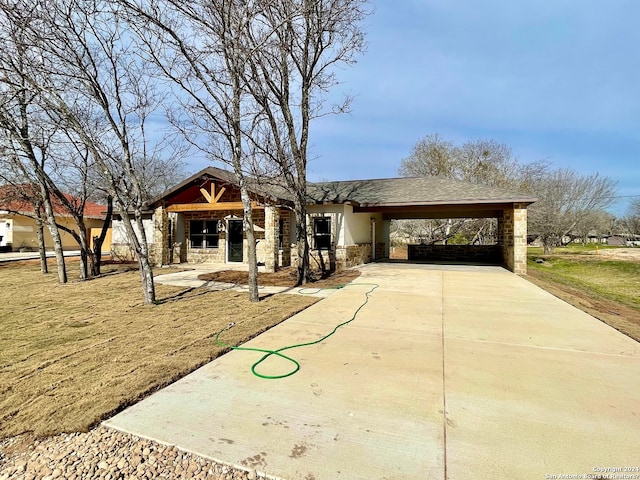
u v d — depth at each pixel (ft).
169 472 6.67
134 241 21.85
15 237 69.05
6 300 23.38
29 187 36.40
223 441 7.61
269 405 9.20
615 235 153.58
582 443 7.49
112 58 20.75
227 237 48.65
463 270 41.22
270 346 14.03
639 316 23.25
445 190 44.42
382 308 20.85
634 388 10.15
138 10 18.67
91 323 17.48
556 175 89.15
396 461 6.91
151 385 10.26
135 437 7.82
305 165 32.37
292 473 6.59
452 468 6.70
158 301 22.88
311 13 25.98
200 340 14.61
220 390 10.11
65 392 9.84
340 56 31.55
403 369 11.59
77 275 36.35
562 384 10.41
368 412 8.82
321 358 12.66
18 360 12.35
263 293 26.07
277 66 29.01
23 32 19.51
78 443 7.62
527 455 7.09
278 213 40.29
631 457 7.02
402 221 94.27
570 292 30.58
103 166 21.17
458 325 17.06
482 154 96.27
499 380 10.69
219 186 45.24
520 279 33.35
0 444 7.60
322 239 43.47
